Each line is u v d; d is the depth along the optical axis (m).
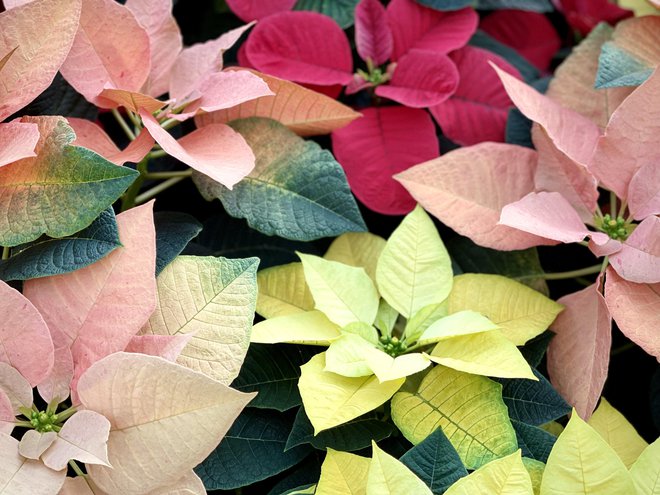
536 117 0.86
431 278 0.83
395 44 0.97
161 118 0.85
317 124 0.88
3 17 0.76
